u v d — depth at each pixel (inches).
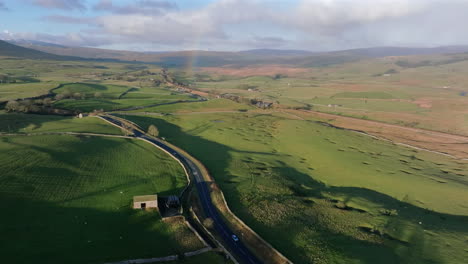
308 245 2250.2
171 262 1861.5
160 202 2765.7
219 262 1956.2
